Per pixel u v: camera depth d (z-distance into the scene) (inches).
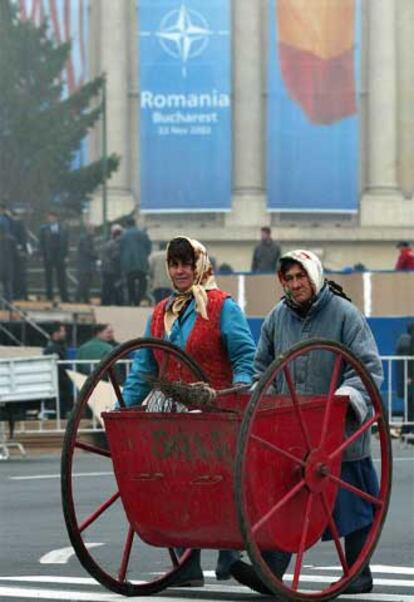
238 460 518.9
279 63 3326.8
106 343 1496.1
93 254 2390.5
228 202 3221.0
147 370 611.2
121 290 2187.5
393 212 4077.3
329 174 3321.9
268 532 534.0
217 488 542.3
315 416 544.4
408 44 4222.4
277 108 3321.9
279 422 534.6
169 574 597.0
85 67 3253.0
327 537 572.4
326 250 4020.7
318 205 3321.9
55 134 3186.5
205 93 3211.1
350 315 578.6
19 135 3159.5
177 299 612.7
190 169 3213.6
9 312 2095.2
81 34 3255.4
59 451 1423.5
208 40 3208.7
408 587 617.9
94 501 995.3
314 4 3304.6
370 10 4170.8
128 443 555.8
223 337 605.9
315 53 3319.4
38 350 1685.5
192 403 554.9
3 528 861.8
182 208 3213.6
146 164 3208.7
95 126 3464.6
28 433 1430.9
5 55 3196.4
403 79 4227.4
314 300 580.1
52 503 987.9
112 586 579.5
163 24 3203.7
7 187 3142.2
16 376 1354.6
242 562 576.4
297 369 572.7
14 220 2217.0
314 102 3316.9
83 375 1451.8
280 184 3316.9
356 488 561.3
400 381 1504.7
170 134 3208.7
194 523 550.0
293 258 579.2
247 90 4128.9
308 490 543.8
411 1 4212.6
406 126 4212.6
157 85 3208.7
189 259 609.6
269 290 1870.1
